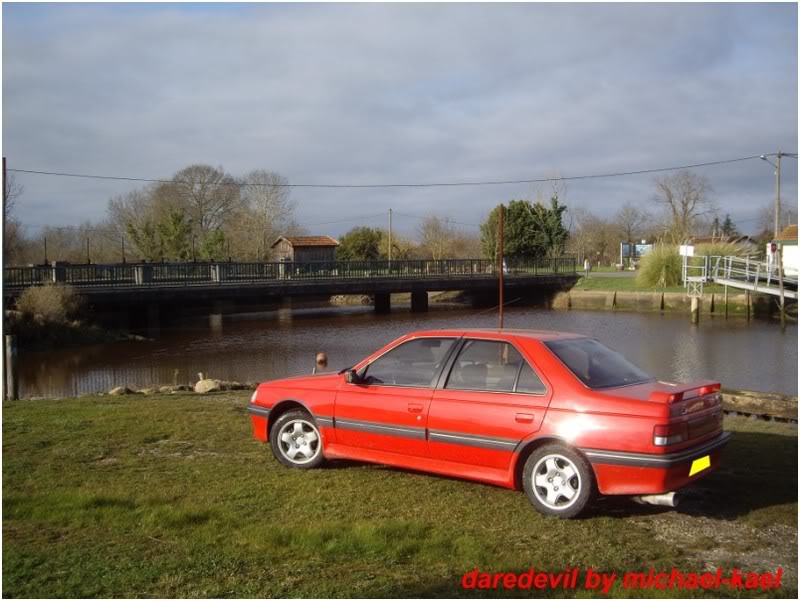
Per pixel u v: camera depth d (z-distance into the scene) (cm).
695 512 582
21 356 2631
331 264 4469
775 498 620
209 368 2350
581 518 561
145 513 564
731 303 4012
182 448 807
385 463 662
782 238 4691
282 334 3400
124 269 3462
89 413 1034
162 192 7762
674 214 7444
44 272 3162
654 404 536
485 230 6669
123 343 3017
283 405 735
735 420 1070
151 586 433
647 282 4788
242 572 454
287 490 636
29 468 716
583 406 557
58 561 470
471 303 5675
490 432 593
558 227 6688
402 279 4600
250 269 3978
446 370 639
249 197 7744
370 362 691
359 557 479
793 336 3150
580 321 3953
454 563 470
